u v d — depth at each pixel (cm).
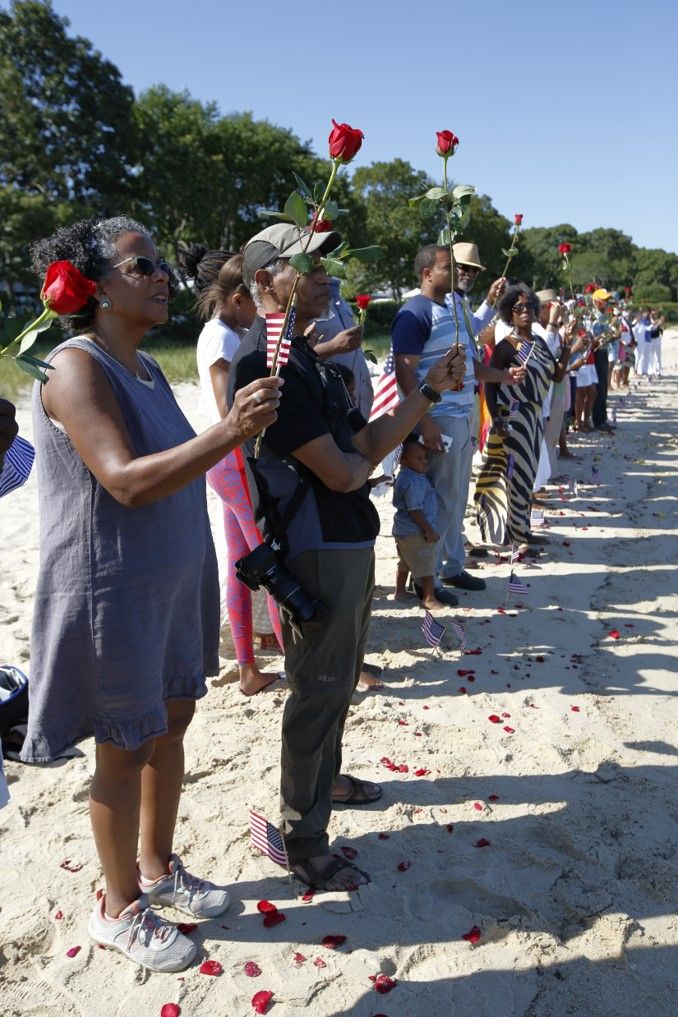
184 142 3644
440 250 514
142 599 239
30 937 271
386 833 325
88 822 329
